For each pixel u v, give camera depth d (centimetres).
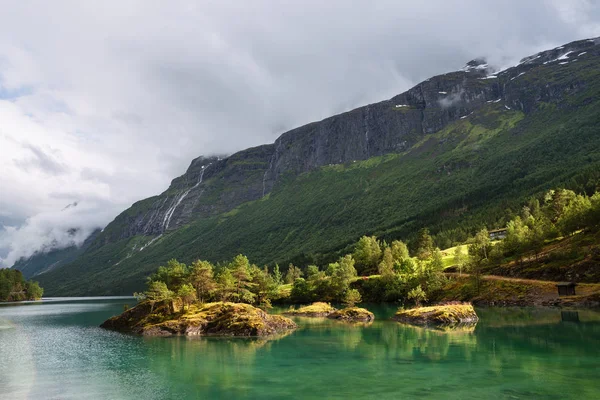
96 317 16212
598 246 13050
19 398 4753
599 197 14025
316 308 13450
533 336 7375
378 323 10750
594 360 5494
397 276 16588
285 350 7106
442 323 9831
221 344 7988
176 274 12669
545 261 14075
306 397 4344
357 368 5556
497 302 12781
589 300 11131
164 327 9738
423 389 4431
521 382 4550
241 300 14388
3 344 8856
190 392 4722
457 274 15912
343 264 18262
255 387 4797
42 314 18050
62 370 6094
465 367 5334
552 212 17238
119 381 5334
